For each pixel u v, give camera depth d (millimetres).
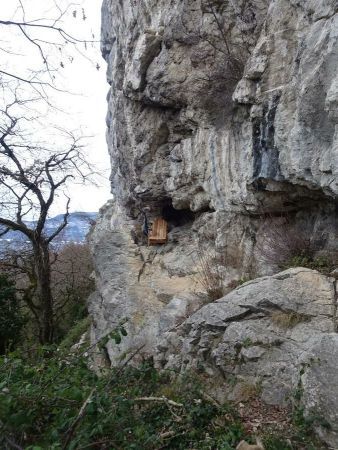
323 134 5547
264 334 5418
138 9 10977
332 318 5211
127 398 3574
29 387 3188
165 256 10297
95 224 19688
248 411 4781
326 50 5418
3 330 11875
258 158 6855
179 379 5125
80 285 16859
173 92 9328
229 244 8320
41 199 11922
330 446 3789
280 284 5738
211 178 8688
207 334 6023
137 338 8070
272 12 6836
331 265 6145
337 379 4043
